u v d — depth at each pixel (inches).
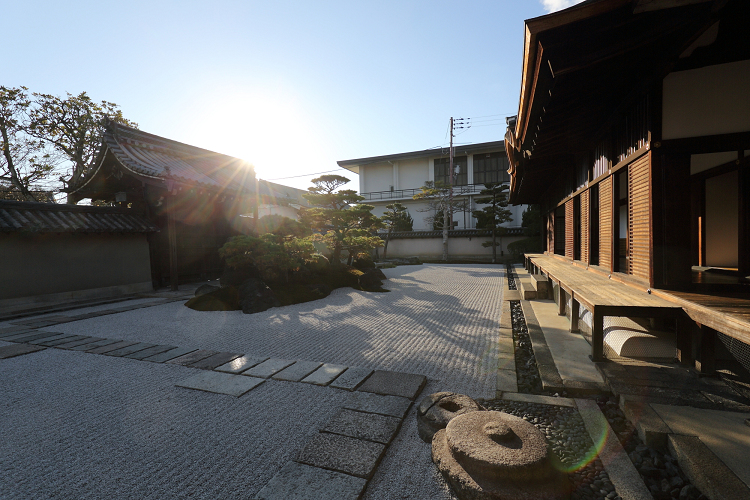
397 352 169.8
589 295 140.9
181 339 197.0
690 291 132.0
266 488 74.0
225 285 322.7
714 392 101.7
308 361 156.8
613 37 112.2
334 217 490.6
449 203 957.8
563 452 86.1
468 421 89.3
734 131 124.2
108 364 156.3
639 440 88.4
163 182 372.2
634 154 152.6
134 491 75.7
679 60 127.5
